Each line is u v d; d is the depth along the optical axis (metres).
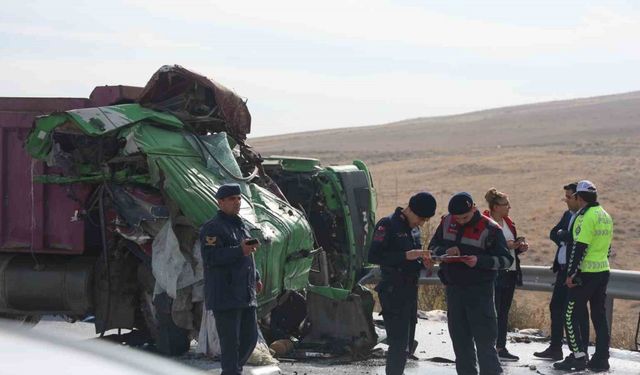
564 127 138.12
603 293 11.53
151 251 11.14
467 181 63.44
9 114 11.57
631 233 36.06
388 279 9.52
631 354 12.72
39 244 11.49
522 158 78.12
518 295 22.86
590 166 67.44
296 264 12.17
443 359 11.58
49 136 10.93
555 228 12.14
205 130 12.63
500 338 11.92
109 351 4.68
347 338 11.80
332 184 14.51
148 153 10.85
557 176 62.38
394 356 9.52
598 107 161.00
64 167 11.06
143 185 11.19
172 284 10.77
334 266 14.49
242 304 8.88
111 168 11.05
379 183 66.25
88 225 11.75
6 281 11.66
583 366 11.38
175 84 12.20
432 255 9.60
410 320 9.59
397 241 9.45
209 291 8.88
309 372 10.57
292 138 160.75
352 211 14.59
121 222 10.98
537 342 13.63
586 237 11.18
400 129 158.75
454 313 9.70
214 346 10.81
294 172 14.67
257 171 13.13
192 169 11.28
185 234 10.92
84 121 10.80
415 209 9.46
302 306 12.57
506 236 11.80
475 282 9.53
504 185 58.97
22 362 4.01
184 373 4.99
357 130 174.00
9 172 11.59
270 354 11.08
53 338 4.50
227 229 8.91
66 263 11.70
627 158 73.25
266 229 11.41
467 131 145.25
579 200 11.40
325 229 14.47
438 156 94.62
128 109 11.33
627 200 47.41
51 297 11.60
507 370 11.22
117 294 11.53
